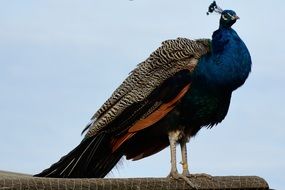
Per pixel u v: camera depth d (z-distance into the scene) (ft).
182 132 44.09
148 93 43.55
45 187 33.27
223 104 44.70
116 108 43.75
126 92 44.19
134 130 43.21
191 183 39.88
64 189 33.81
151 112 43.45
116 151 44.42
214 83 43.52
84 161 43.45
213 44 44.62
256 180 41.52
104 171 44.52
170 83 43.45
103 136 43.68
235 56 43.93
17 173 42.78
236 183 41.01
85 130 44.62
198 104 43.70
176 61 44.19
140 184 36.99
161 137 45.16
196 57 44.21
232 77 43.75
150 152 45.91
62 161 42.78
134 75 44.86
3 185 32.27
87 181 34.73
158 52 45.24
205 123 44.96
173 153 43.04
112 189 35.50
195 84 43.60
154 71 44.34
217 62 43.75
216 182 40.60
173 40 45.70
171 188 39.27
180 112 43.62
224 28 45.11
